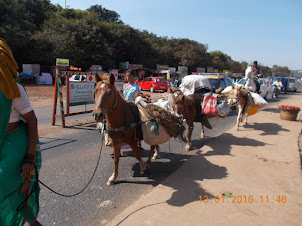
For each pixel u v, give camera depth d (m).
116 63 44.56
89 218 3.35
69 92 8.81
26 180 2.13
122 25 45.22
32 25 37.88
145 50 49.50
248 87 9.45
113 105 3.72
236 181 4.22
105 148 6.45
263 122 9.93
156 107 4.53
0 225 1.99
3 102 1.94
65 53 36.38
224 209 3.31
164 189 3.92
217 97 6.79
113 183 4.38
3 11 36.12
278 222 3.03
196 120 6.33
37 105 13.91
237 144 6.51
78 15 49.22
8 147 2.04
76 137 7.43
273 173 4.57
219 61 71.00
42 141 6.93
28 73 30.98
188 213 3.21
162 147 6.64
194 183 4.14
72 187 4.23
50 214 3.41
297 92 33.66
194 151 6.33
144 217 3.12
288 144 6.50
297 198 3.66
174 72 47.41
